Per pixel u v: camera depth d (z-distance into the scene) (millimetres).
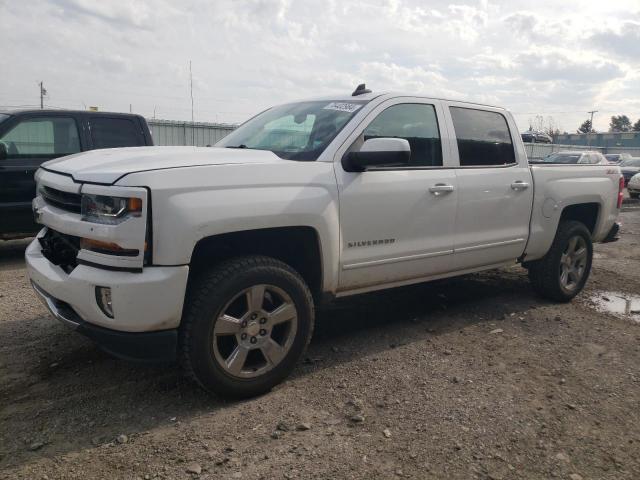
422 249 4262
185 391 3445
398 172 4086
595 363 4090
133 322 2928
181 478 2570
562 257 5523
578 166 5711
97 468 2629
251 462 2705
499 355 4184
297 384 3590
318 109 4316
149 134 8180
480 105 4918
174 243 2943
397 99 4230
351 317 5008
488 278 6574
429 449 2867
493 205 4762
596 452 2906
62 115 7453
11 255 7551
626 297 6055
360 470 2668
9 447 2791
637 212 16266
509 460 2801
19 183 7102
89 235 2990
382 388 3551
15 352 3986
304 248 3752
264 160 3453
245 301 3285
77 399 3314
